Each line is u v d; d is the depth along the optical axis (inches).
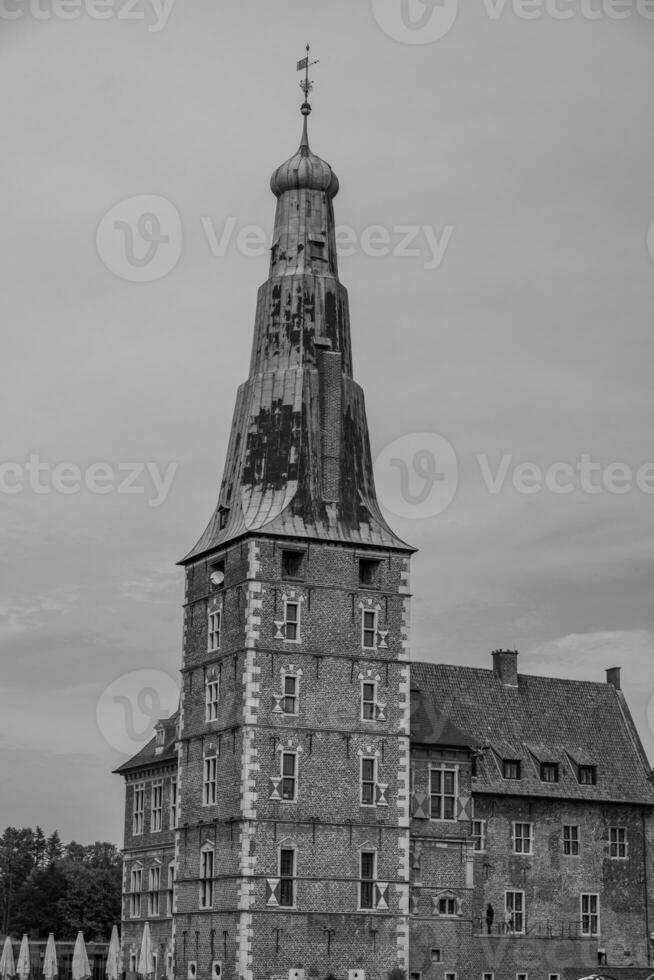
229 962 2908.5
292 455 3152.1
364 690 3083.2
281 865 2935.5
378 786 3053.6
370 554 3142.2
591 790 3535.9
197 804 3112.7
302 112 3348.9
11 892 6678.2
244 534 3041.3
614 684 3828.7
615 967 3287.4
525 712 3641.7
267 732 2972.4
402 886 3034.0
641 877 3548.2
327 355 3225.9
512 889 3380.9
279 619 3031.5
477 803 3388.3
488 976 3208.7
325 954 2935.5
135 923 3656.5
